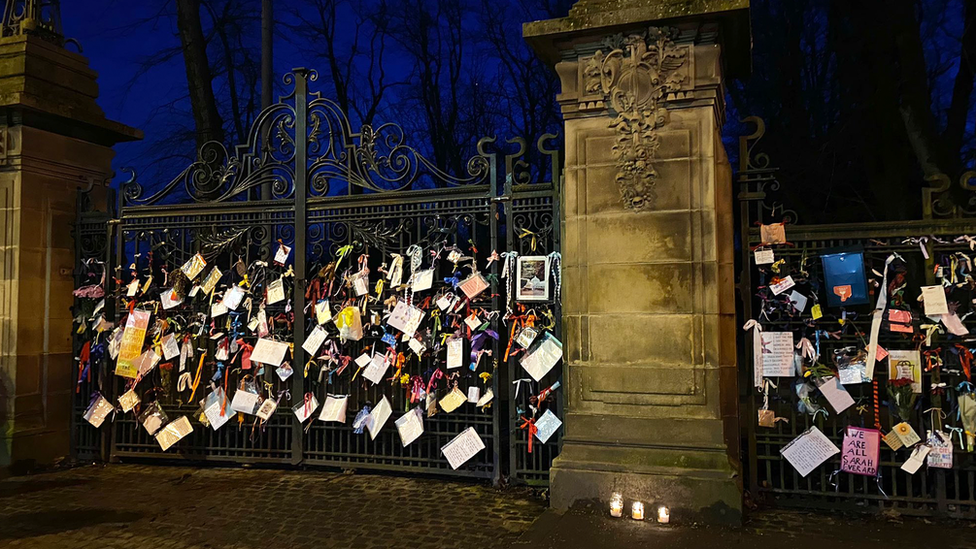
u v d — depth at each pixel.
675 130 4.63
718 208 4.86
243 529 4.56
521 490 5.34
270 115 6.32
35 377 6.33
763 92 13.30
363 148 5.97
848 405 4.75
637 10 4.55
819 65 13.25
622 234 4.71
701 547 3.99
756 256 4.96
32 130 6.31
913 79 7.93
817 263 5.00
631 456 4.59
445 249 5.74
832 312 5.79
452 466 5.53
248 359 6.14
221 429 6.74
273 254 6.23
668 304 4.60
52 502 5.22
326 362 6.02
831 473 5.03
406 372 5.86
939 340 4.68
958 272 4.67
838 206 11.62
